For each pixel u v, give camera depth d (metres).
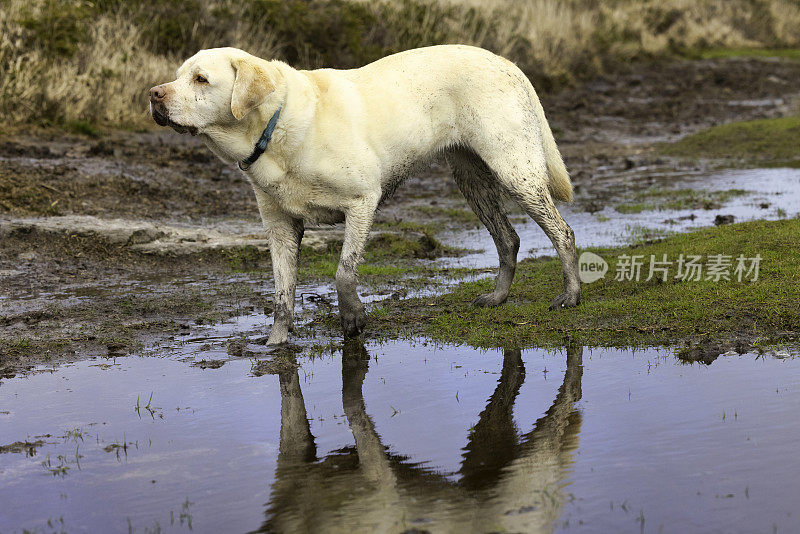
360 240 7.82
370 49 23.17
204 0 21.69
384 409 6.18
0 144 15.30
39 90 17.14
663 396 6.07
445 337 7.91
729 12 40.94
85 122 17.28
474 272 10.62
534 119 8.29
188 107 7.11
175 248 11.48
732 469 4.86
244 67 7.05
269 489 4.98
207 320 8.86
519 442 5.46
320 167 7.50
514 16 29.31
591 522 4.38
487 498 4.72
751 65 33.31
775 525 4.25
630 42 33.47
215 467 5.32
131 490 5.04
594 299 8.72
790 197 14.37
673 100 27.06
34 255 11.14
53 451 5.66
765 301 7.87
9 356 7.77
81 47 18.66
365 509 4.67
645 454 5.13
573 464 5.07
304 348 7.79
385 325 8.37
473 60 8.13
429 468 5.16
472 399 6.29
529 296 9.10
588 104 26.33
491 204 8.80
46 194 13.14
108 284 10.30
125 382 7.02
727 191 15.21
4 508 4.87
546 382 6.55
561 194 8.88
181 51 20.50
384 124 7.75
